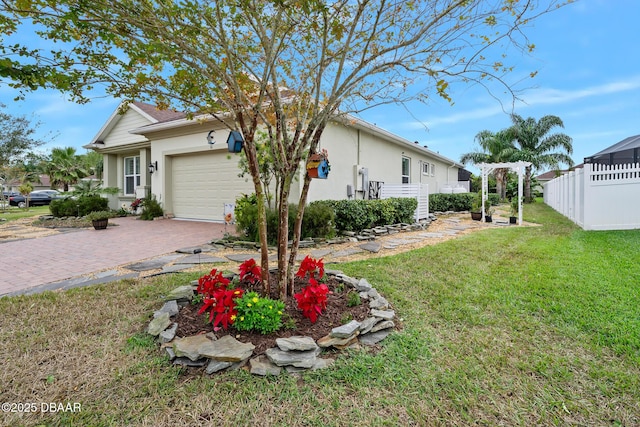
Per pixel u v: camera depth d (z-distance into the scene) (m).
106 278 4.45
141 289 3.92
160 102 3.21
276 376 2.25
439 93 2.78
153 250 6.29
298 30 2.98
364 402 2.04
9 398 2.07
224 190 10.14
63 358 2.49
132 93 2.98
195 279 4.28
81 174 30.70
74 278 4.48
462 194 15.79
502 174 22.92
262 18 2.67
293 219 6.57
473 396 2.09
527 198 22.14
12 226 10.38
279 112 3.14
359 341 2.70
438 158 18.45
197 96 3.15
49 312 3.29
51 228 9.61
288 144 3.23
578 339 2.73
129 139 13.24
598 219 8.73
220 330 2.71
